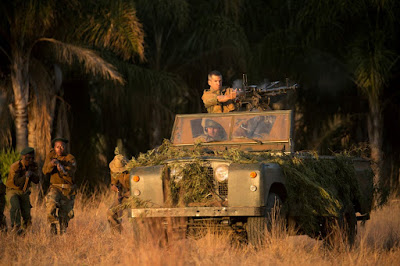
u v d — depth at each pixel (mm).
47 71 64562
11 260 27375
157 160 28859
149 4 74562
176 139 32156
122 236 30469
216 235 28328
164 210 26984
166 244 28688
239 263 24656
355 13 66500
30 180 36719
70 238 30797
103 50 70625
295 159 28875
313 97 73812
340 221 29734
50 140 63344
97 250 28688
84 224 38062
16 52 60125
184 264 24562
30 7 56500
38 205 51219
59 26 59969
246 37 77312
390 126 70750
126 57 60719
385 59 64125
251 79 71625
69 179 35750
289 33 71000
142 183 27547
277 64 70812
